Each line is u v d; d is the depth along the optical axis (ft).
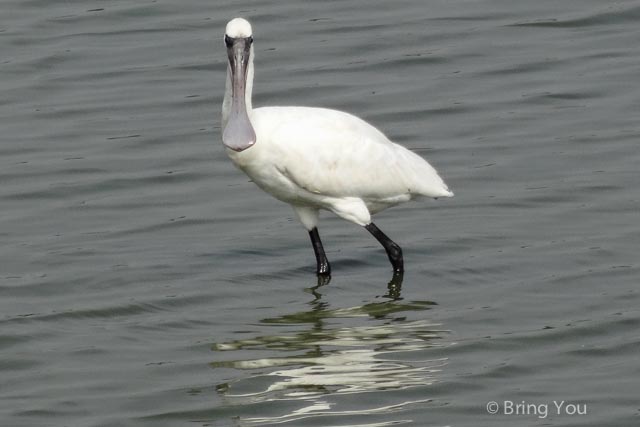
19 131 69.77
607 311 47.85
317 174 50.55
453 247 54.90
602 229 56.13
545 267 52.42
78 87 75.66
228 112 50.96
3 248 55.31
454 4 87.51
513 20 84.28
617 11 84.58
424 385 41.98
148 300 49.73
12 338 46.21
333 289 51.19
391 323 47.37
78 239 56.39
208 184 63.26
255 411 40.29
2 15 86.02
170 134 69.26
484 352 44.62
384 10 86.63
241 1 88.53
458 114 71.26
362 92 74.38
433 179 52.90
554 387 41.83
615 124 68.95
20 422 39.73
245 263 53.88
